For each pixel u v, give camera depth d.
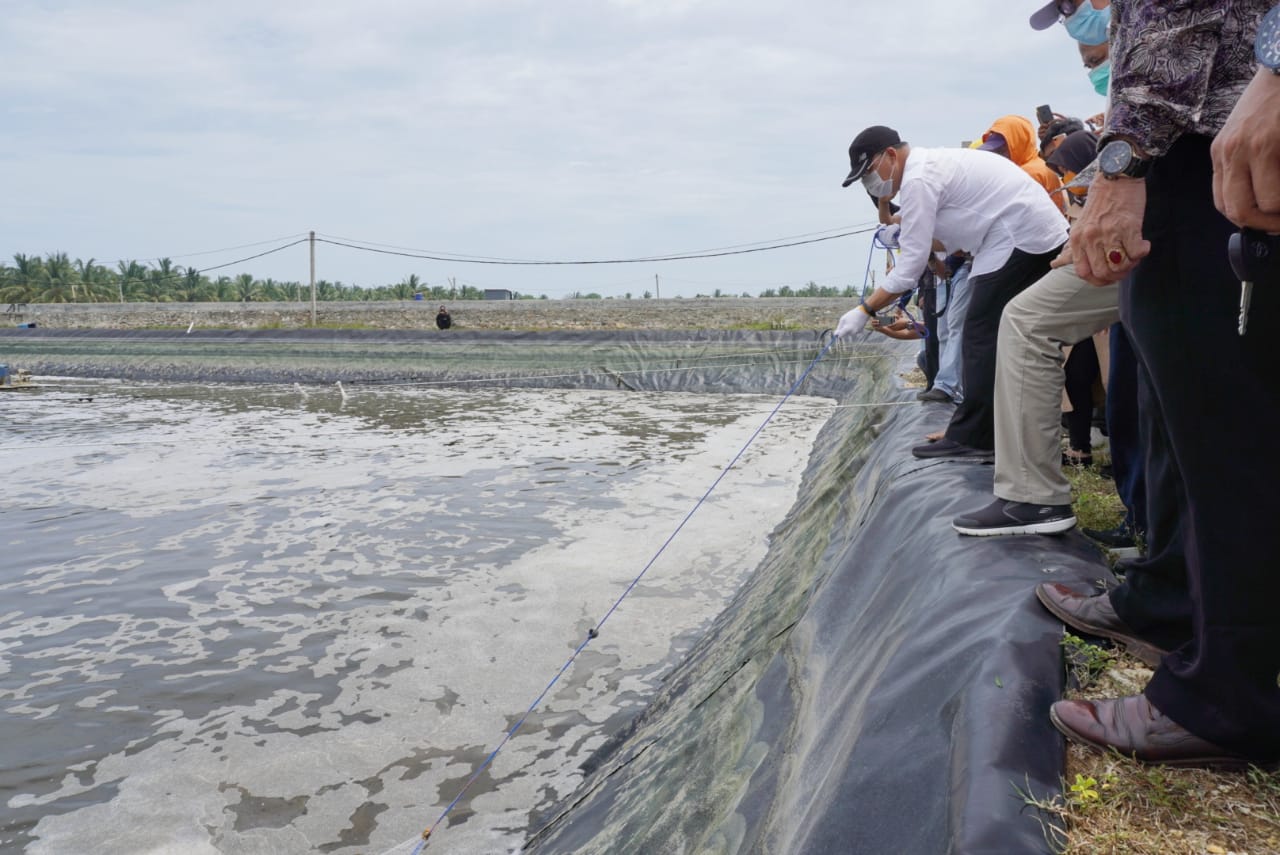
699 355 23.44
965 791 1.85
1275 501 1.60
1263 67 1.28
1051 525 3.08
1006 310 3.11
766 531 9.02
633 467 12.45
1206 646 1.71
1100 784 1.82
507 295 47.41
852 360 20.88
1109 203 1.69
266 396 23.33
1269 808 1.72
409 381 25.91
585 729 5.23
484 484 11.63
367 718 5.50
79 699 5.90
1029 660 2.25
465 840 4.18
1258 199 1.31
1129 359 3.39
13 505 11.16
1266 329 1.57
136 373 29.94
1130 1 1.67
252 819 4.46
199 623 7.18
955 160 4.12
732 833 2.73
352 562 8.57
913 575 3.32
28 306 38.56
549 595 7.47
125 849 4.25
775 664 3.94
